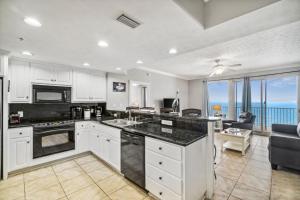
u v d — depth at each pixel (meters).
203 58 4.28
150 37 1.91
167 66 5.31
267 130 5.55
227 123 5.46
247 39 2.95
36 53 2.56
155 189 1.90
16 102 2.80
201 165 1.93
